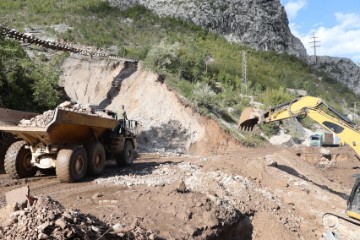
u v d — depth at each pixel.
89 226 5.20
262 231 10.04
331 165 24.38
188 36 54.09
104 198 8.66
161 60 31.20
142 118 26.36
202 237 7.29
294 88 54.88
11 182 10.23
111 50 37.03
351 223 8.48
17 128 9.90
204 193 10.14
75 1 53.66
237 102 34.25
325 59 94.69
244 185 11.78
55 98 20.11
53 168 11.45
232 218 8.91
